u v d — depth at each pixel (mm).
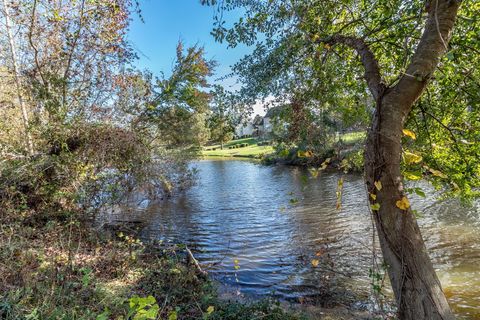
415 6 3258
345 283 6211
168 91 8883
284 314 4375
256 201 15352
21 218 6359
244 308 4480
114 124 8320
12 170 6773
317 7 3701
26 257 4379
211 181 22797
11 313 2738
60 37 7867
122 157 7844
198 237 9766
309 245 8711
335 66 4328
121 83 8570
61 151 7359
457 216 10289
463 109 4258
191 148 15922
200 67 8984
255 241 9312
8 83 8438
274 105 4188
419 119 4234
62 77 8039
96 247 6262
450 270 6543
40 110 8148
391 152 2422
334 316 4859
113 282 4855
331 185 17188
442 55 2590
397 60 4055
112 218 10367
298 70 4004
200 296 4836
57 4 7438
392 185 2402
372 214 2549
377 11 4031
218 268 7211
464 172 4281
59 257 4949
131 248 6887
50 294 3299
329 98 3967
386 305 5082
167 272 5586
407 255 2318
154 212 13258
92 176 7152
